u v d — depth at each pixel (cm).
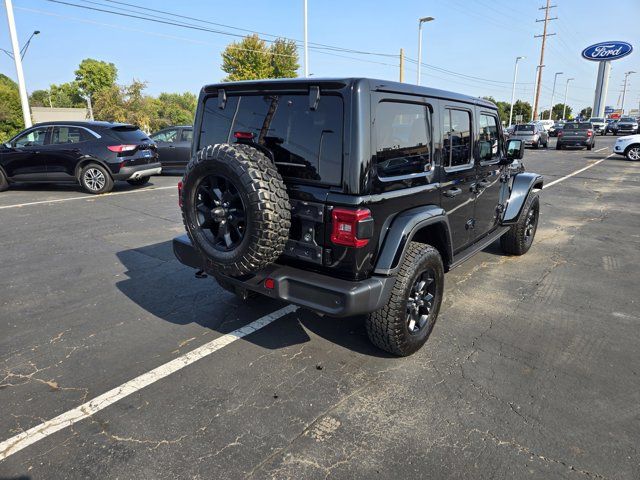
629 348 357
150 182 1282
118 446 249
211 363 332
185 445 250
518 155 513
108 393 296
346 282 284
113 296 457
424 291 343
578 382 310
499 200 517
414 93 322
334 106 279
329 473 230
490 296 460
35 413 277
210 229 314
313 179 290
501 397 292
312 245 295
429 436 257
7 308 428
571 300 451
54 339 369
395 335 316
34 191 1105
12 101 4175
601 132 4575
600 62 5953
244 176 270
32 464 236
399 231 301
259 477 228
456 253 425
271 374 318
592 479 227
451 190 382
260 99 319
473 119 416
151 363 333
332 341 365
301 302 291
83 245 634
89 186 1052
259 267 289
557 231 735
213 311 421
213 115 351
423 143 338
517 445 250
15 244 638
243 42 4475
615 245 651
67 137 1047
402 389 300
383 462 238
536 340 369
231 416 274
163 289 475
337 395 294
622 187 1204
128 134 1088
